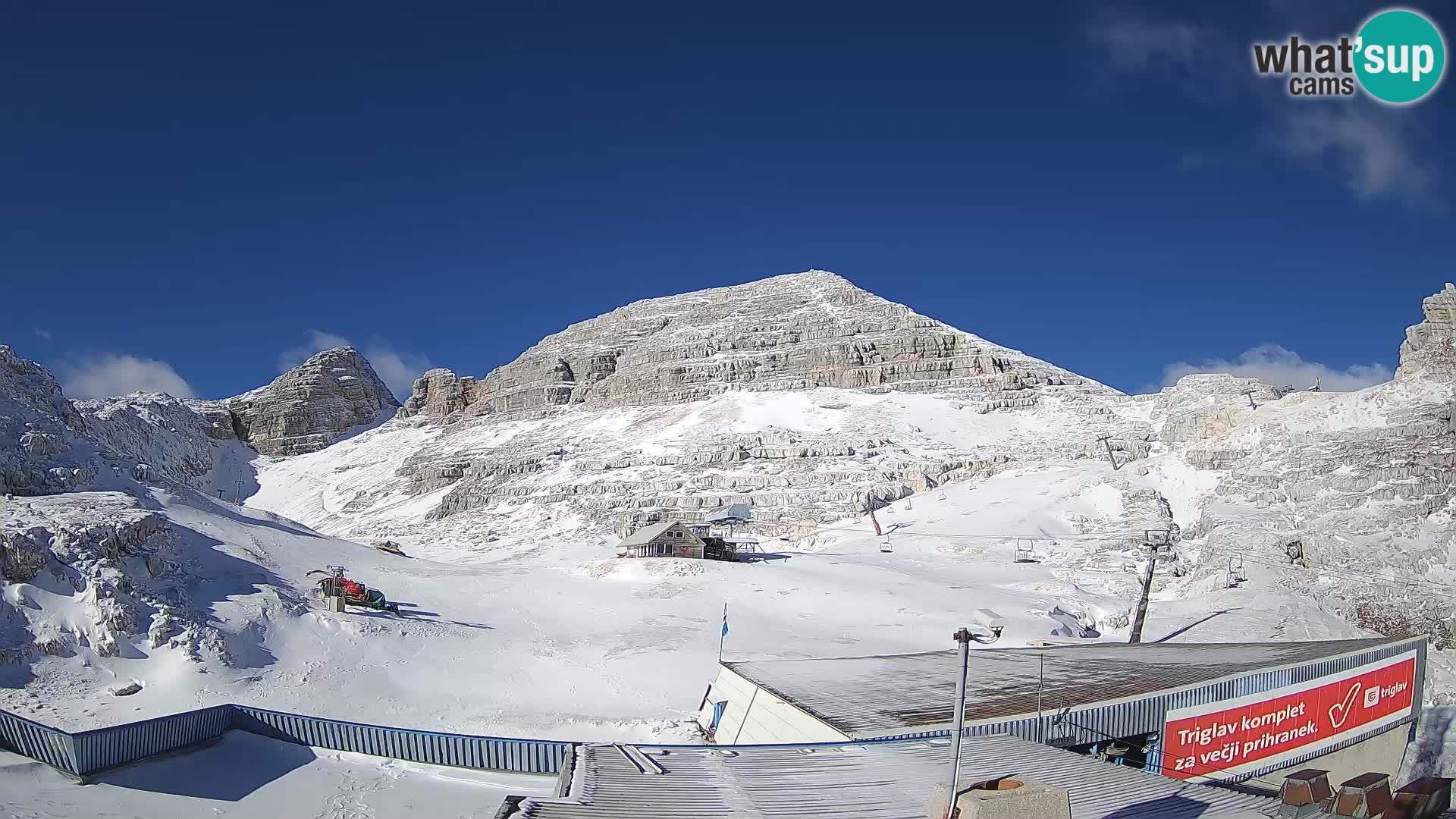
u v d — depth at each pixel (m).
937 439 144.62
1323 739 33.53
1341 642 40.16
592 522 121.44
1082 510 96.38
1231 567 71.81
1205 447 101.75
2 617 41.66
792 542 103.62
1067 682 31.56
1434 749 41.28
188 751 29.22
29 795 25.33
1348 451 86.44
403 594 64.25
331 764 29.19
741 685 34.84
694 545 83.81
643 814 17.48
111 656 42.62
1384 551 71.62
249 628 48.22
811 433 148.50
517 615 62.09
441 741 29.77
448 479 169.25
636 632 57.00
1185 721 29.44
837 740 25.50
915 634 58.00
